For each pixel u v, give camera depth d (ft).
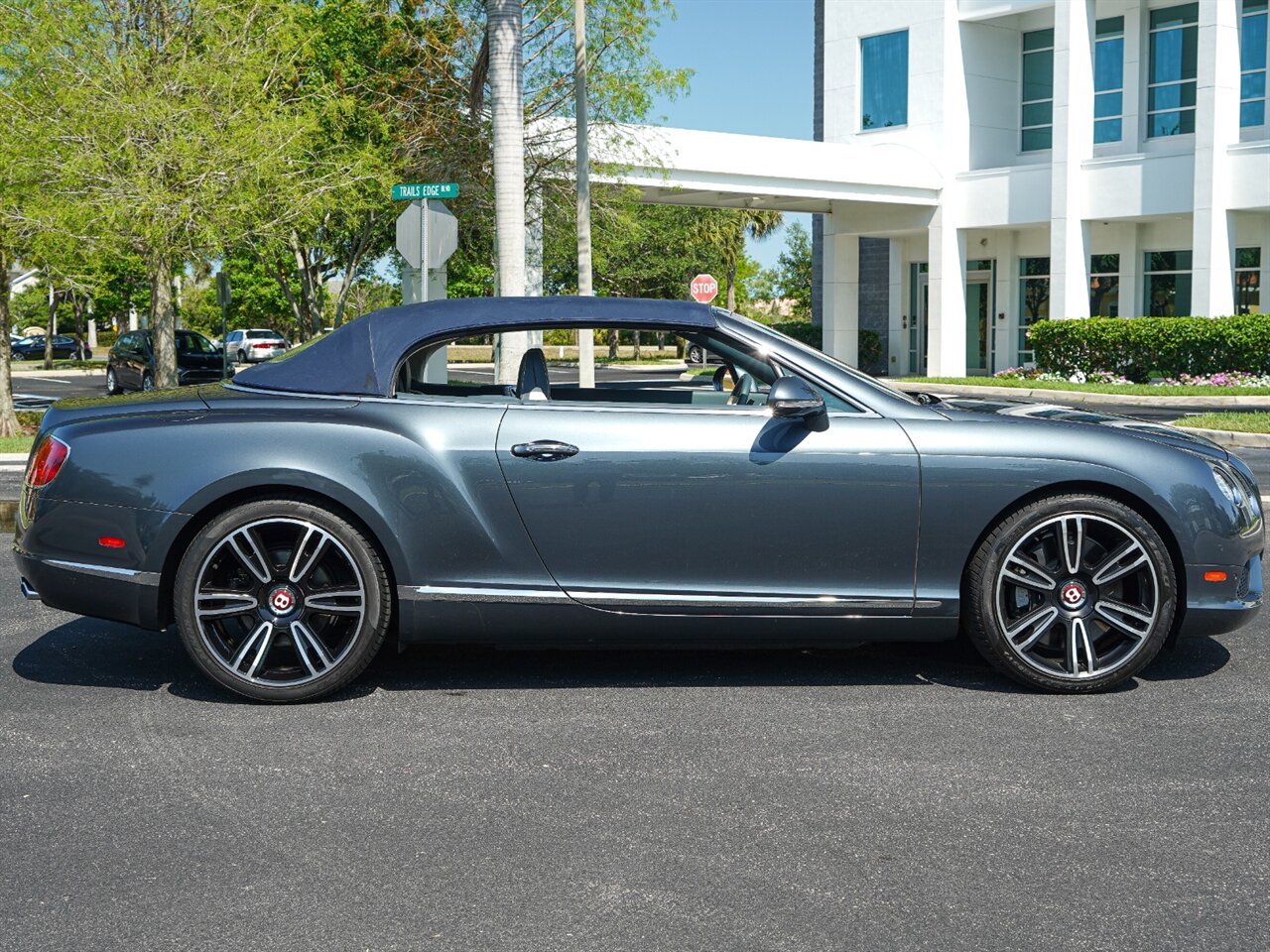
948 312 101.86
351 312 162.91
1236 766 13.73
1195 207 86.63
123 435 15.93
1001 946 9.73
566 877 11.03
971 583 16.21
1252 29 88.84
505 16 48.39
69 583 15.93
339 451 15.70
